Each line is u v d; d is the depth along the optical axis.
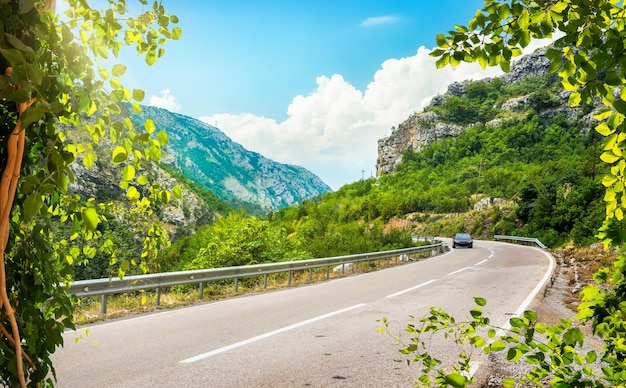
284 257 20.89
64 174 1.29
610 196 2.20
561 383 1.94
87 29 1.58
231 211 29.67
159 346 6.28
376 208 123.31
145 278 9.42
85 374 4.97
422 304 9.98
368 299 10.91
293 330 7.38
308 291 12.75
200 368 5.22
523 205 68.06
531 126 174.12
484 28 1.97
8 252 1.46
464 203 103.25
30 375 1.48
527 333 2.04
